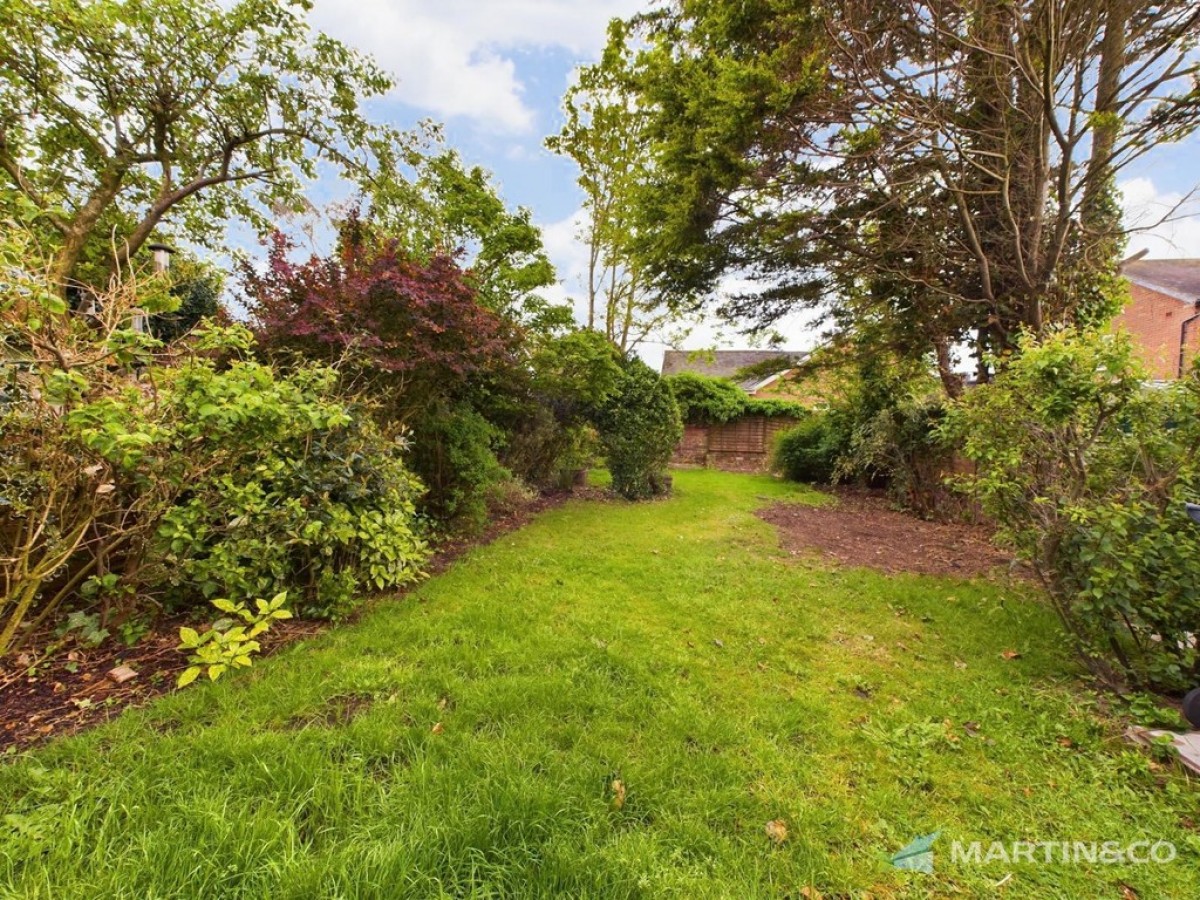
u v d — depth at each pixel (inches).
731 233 274.7
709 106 224.1
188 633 88.0
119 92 263.3
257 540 113.8
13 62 228.5
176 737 75.1
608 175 475.8
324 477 130.0
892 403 343.0
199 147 311.7
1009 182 224.8
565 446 342.6
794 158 232.7
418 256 267.9
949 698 102.7
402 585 147.5
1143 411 101.9
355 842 58.1
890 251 265.3
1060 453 111.0
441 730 80.4
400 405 205.5
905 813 71.0
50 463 89.4
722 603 149.5
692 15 233.6
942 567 200.8
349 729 78.7
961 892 59.1
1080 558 104.1
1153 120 195.0
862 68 208.8
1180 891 59.7
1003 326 255.0
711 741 83.7
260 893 51.1
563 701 90.6
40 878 51.1
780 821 67.6
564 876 56.1
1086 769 81.8
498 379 266.2
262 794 64.7
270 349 170.2
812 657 119.5
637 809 67.7
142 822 59.4
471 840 59.0
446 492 215.2
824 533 258.5
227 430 95.3
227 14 275.4
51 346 81.6
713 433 604.7
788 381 427.8
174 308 113.0
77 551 110.8
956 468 294.2
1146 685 102.8
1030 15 191.9
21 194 89.4
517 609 132.8
